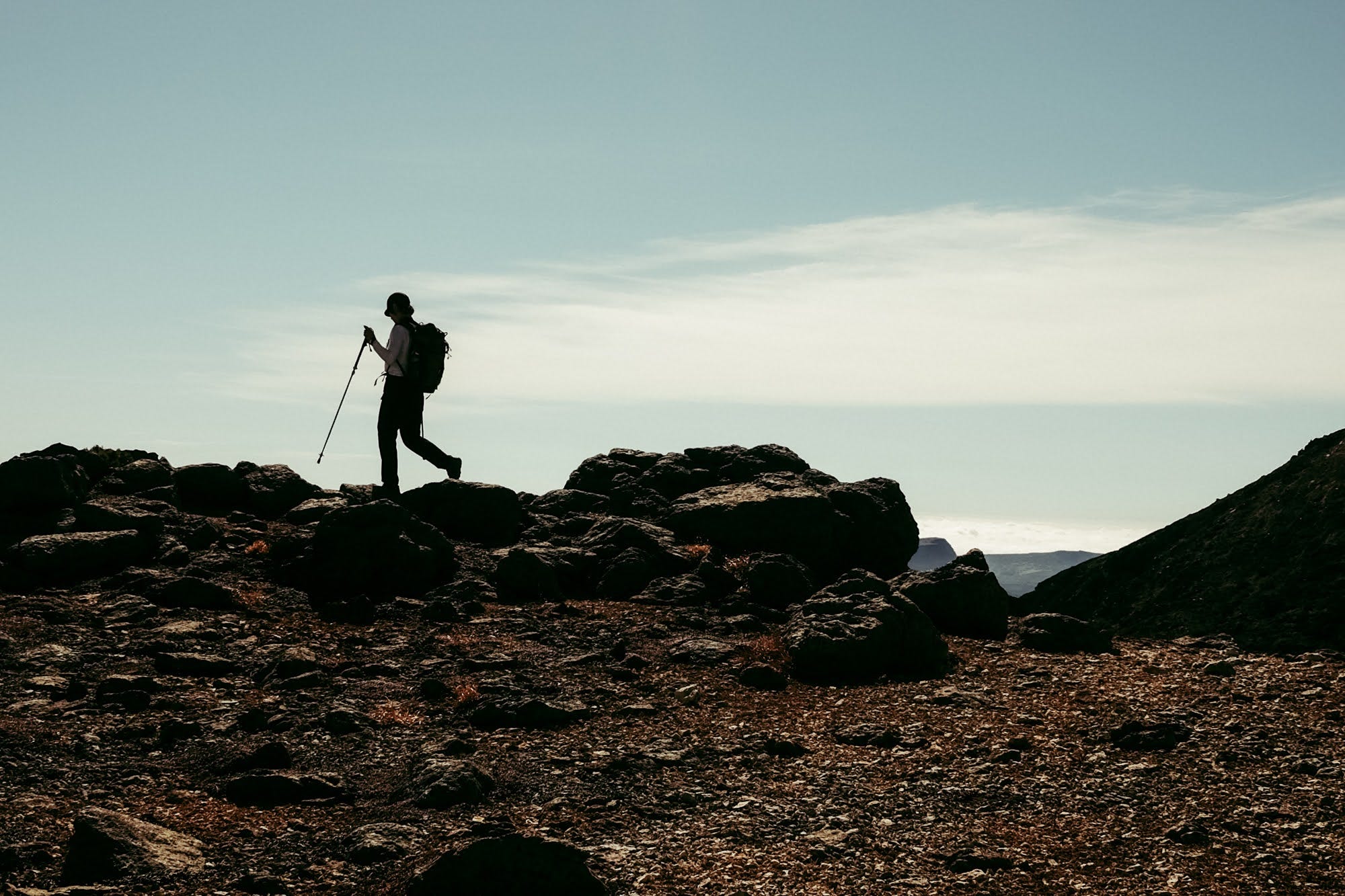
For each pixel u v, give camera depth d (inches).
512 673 589.0
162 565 717.3
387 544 721.6
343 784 443.5
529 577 738.2
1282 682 617.3
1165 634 768.9
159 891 346.9
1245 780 468.8
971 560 783.7
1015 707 573.6
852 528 853.2
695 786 454.3
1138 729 523.8
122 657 576.1
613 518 847.1
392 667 586.9
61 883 350.3
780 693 589.0
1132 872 378.0
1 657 559.5
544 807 425.1
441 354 815.1
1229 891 364.2
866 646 627.8
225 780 444.5
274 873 363.6
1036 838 408.5
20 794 412.2
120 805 414.0
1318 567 749.3
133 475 831.1
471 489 842.8
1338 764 484.4
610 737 509.4
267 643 613.6
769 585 745.0
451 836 390.0
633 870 368.2
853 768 480.4
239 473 911.0
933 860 387.5
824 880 366.3
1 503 749.9
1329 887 367.2
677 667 618.5
